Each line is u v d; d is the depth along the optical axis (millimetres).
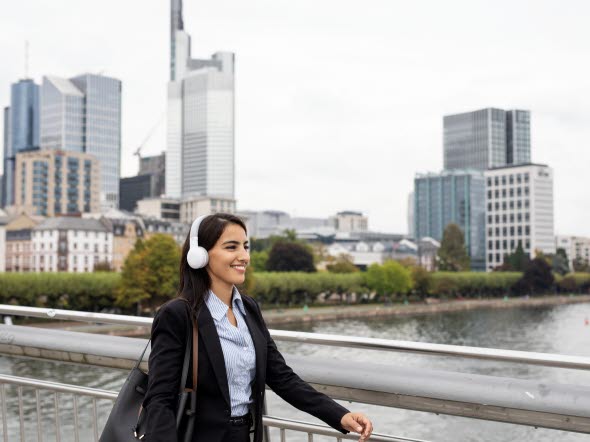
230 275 2617
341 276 133000
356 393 2912
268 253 158375
